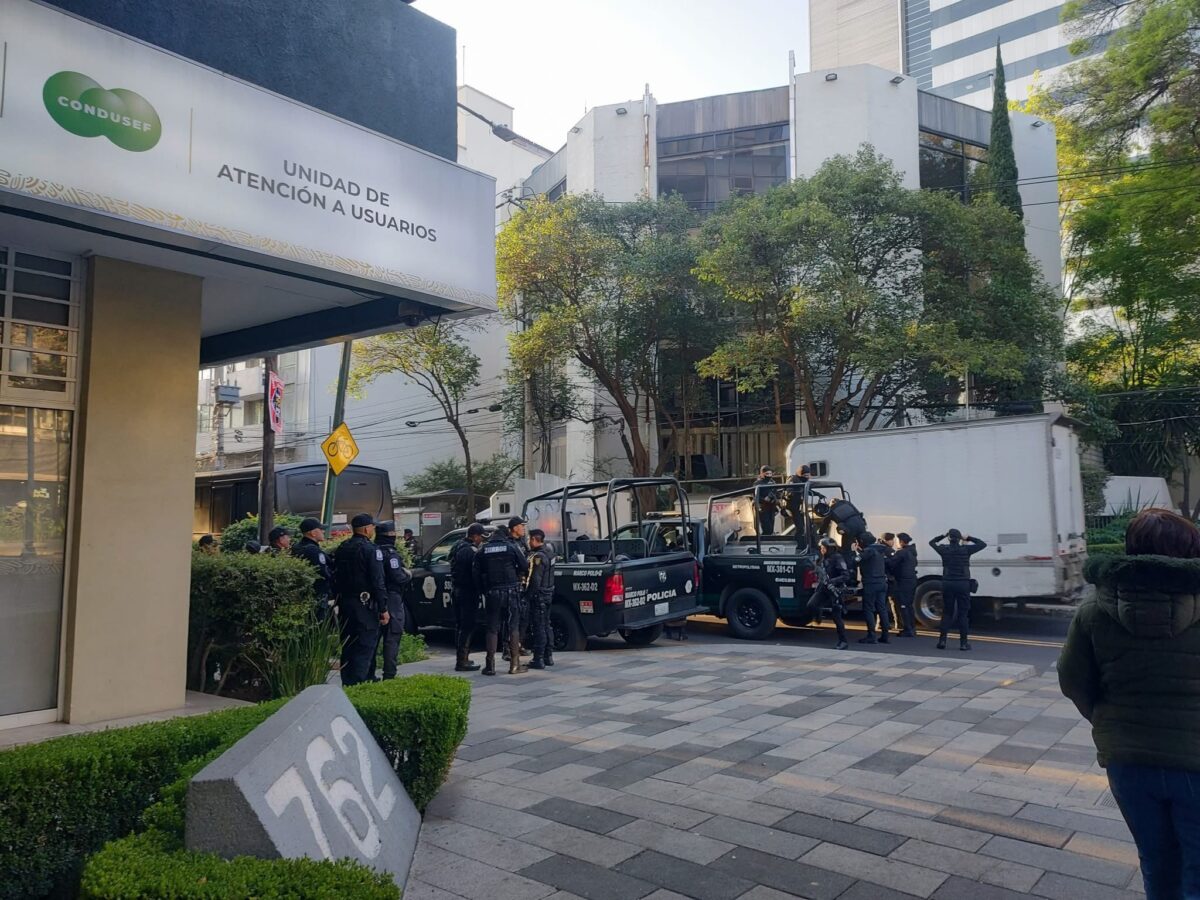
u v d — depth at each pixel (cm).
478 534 1018
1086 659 305
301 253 626
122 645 659
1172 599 282
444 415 3778
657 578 1227
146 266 690
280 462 3588
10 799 349
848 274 1998
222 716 462
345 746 405
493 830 473
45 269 644
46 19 495
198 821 301
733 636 1366
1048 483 1323
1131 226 2408
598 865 425
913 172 2730
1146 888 296
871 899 386
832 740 652
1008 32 5969
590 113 3008
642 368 2539
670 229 2525
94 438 651
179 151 555
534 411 2836
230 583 723
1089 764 586
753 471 2880
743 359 2097
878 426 2608
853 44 6919
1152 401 2731
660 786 545
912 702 787
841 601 1209
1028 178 2958
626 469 2950
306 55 691
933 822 479
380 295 812
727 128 3016
